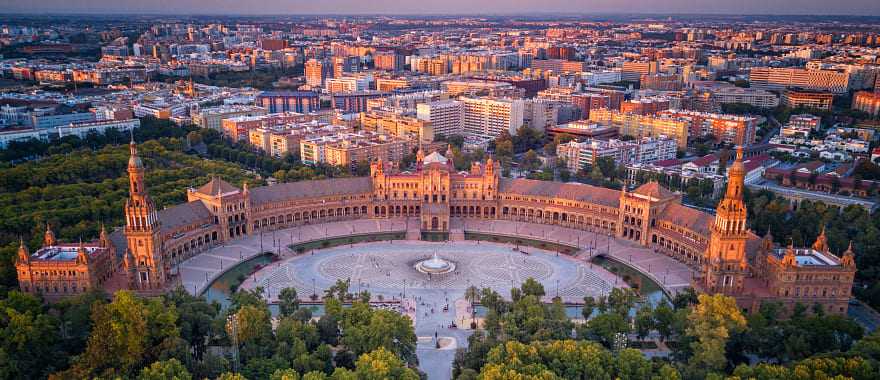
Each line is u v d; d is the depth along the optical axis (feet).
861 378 642.22
